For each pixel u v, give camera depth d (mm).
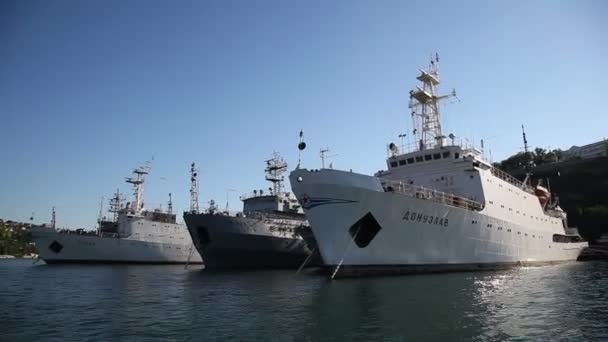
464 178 32688
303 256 47031
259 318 16703
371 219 25500
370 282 24625
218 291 25047
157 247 56312
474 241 30531
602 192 84812
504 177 39344
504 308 17719
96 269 45969
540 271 34656
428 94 36219
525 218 38844
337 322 15523
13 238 130750
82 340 13781
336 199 25594
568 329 14242
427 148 35594
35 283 30828
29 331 15102
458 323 15117
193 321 16422
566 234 51062
